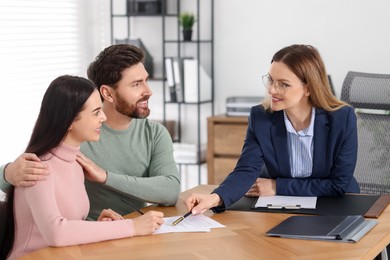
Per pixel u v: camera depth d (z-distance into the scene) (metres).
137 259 2.16
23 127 5.09
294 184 2.98
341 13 5.04
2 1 4.90
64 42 5.46
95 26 5.73
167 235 2.43
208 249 2.26
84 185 2.83
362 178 3.51
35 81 5.19
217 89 5.52
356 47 5.02
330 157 3.00
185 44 5.60
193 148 5.37
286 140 3.04
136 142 3.04
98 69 2.92
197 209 2.66
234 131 5.05
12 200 2.45
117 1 5.75
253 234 2.43
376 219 2.61
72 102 2.44
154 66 5.71
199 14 5.50
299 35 5.19
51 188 2.38
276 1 5.23
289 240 2.36
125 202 2.83
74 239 2.31
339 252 2.22
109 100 2.93
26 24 5.10
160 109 5.75
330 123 3.00
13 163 2.43
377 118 3.56
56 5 5.37
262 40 5.31
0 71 4.90
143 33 5.71
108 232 2.36
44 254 2.22
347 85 3.64
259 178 3.11
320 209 2.74
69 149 2.50
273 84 2.91
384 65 4.95
